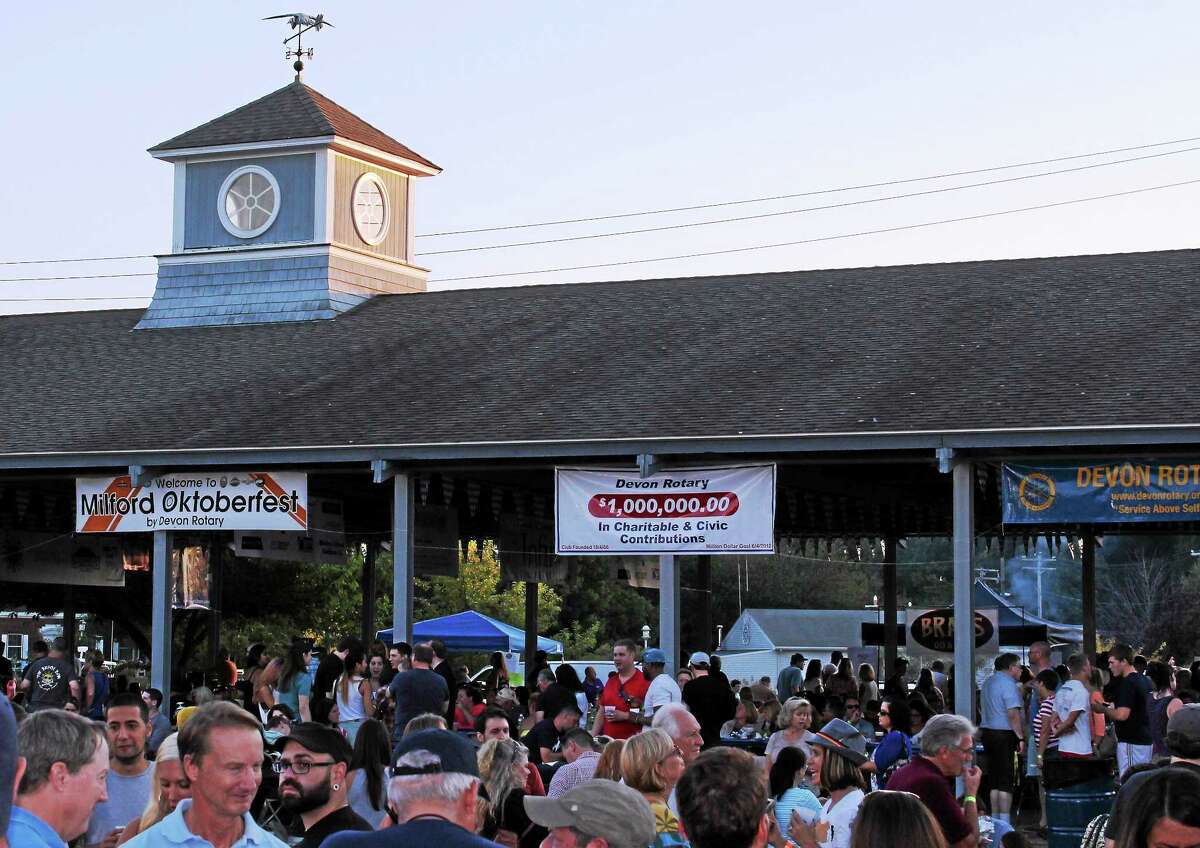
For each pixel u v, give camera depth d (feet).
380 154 91.30
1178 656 189.47
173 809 21.85
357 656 54.54
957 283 73.82
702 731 49.85
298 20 94.73
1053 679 53.52
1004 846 29.12
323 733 21.81
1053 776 49.26
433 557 82.07
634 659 52.11
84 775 17.10
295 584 120.37
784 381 63.36
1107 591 228.84
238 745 18.76
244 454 66.44
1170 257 73.00
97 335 88.89
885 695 54.44
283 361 78.59
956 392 58.85
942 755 27.78
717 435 59.06
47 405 76.02
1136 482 54.70
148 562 91.25
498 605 163.32
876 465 76.23
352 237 90.07
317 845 21.52
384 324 83.20
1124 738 51.34
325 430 66.23
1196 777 17.06
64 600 101.96
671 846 24.26
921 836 19.39
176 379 77.71
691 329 73.05
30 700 63.62
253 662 69.56
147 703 46.75
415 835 18.07
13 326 92.84
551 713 44.68
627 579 89.40
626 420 61.67
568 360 71.00
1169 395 55.26
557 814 17.85
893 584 93.35
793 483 74.28
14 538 86.58
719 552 60.13
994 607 78.84
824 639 179.01
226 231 90.07
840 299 74.18
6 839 15.83
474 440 62.28
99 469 72.38
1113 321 64.54
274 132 88.63
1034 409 55.93
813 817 31.63
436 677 48.29
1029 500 55.83
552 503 91.35
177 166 91.56
